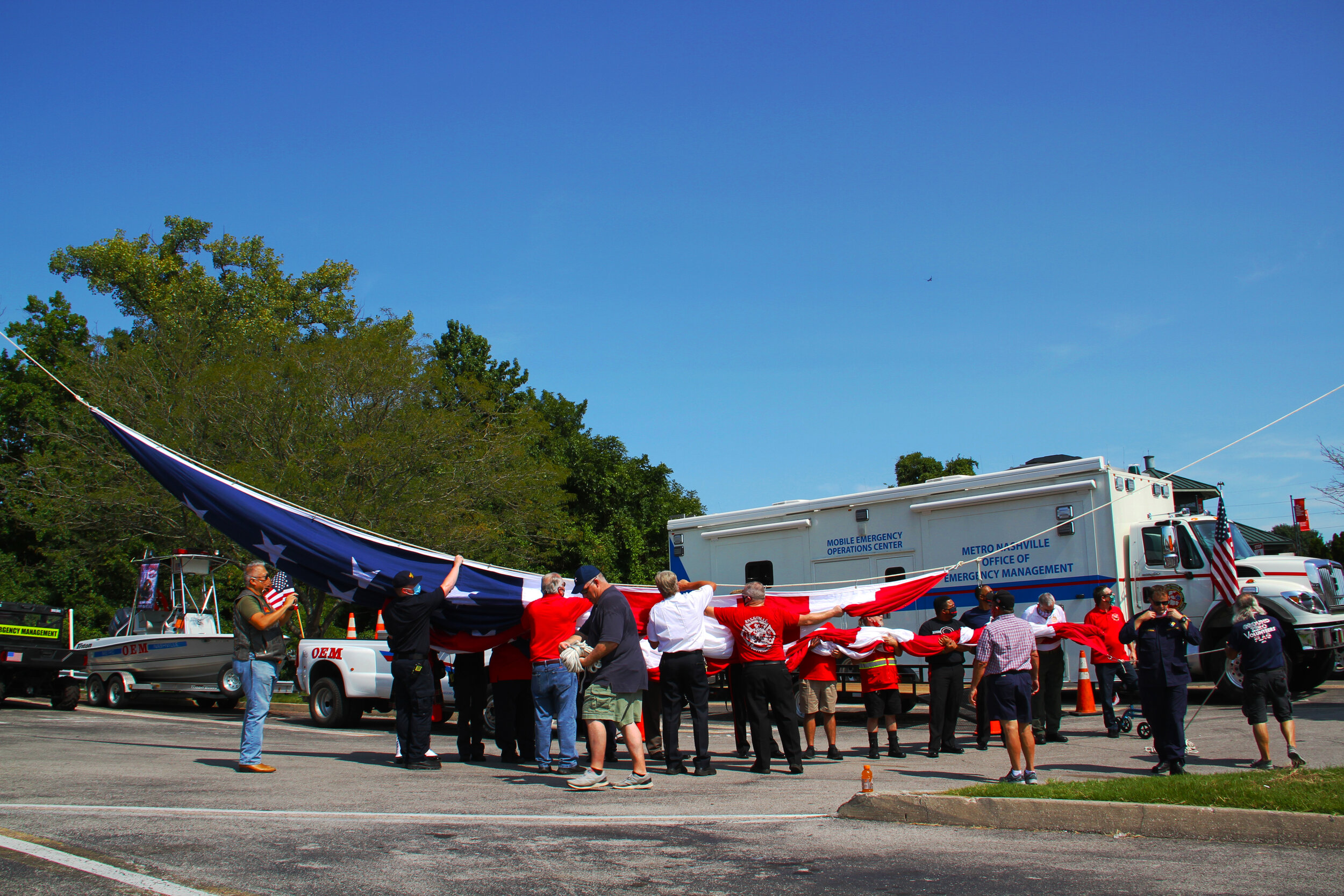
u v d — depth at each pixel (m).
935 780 8.86
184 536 23.80
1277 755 9.86
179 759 10.07
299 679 15.99
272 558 10.88
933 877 5.14
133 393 24.16
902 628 16.38
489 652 13.27
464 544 24.16
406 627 9.61
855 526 16.97
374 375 24.30
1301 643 14.97
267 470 23.52
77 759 9.86
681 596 9.48
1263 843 5.96
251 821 6.34
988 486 15.66
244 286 40.19
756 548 18.09
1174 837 6.15
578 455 39.00
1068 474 15.04
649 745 11.02
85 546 24.95
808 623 9.54
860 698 15.99
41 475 25.36
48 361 37.94
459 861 5.33
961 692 10.97
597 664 9.51
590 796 7.80
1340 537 40.94
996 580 15.51
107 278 40.62
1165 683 8.55
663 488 42.62
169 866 5.02
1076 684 14.73
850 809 6.91
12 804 6.78
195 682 18.75
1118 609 12.40
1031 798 6.57
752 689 9.37
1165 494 15.86
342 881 4.83
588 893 4.72
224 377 23.81
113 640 20.41
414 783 8.44
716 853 5.66
